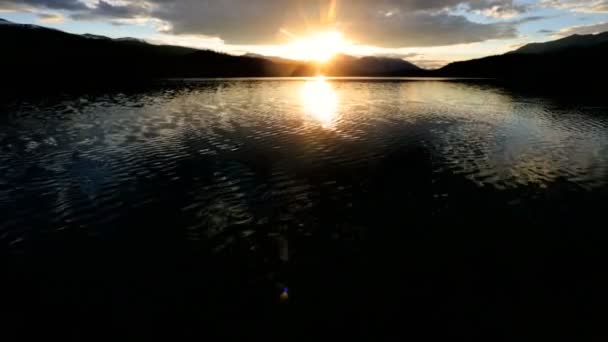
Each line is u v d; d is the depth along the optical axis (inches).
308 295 438.0
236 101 2518.5
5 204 685.3
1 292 439.5
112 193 746.2
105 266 495.8
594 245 542.9
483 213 656.4
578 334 372.2
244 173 872.9
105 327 386.0
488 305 418.3
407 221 629.0
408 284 458.3
